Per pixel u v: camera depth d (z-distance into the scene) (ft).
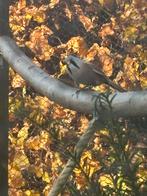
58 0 20.25
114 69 19.85
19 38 20.74
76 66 12.49
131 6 19.38
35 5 21.20
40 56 20.36
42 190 20.36
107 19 20.25
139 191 6.06
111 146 6.40
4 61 14.33
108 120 6.50
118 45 19.81
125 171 6.12
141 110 8.04
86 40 20.70
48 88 10.97
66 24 20.86
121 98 8.12
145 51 19.43
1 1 14.08
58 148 7.02
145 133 6.84
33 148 19.49
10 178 20.10
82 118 19.12
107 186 6.24
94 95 9.48
